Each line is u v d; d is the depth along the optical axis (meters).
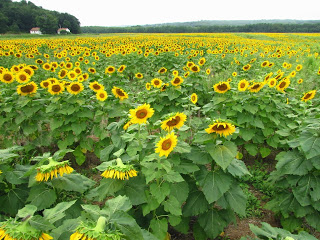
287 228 3.50
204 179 3.05
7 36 61.62
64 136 5.79
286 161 3.32
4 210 2.90
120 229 1.54
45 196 2.71
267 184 4.83
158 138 2.96
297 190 3.24
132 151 2.92
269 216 4.09
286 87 5.93
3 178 2.93
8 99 5.51
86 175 5.40
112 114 5.61
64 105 5.34
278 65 13.41
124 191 2.84
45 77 9.87
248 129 5.37
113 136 3.79
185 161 3.18
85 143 5.49
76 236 1.41
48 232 1.70
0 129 5.67
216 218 3.27
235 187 3.18
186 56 16.25
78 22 114.00
